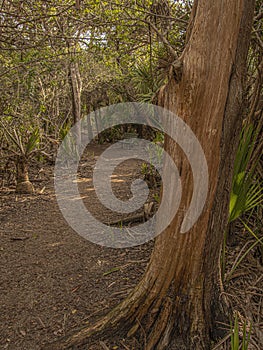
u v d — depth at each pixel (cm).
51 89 735
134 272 235
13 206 409
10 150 460
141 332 161
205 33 128
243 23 128
